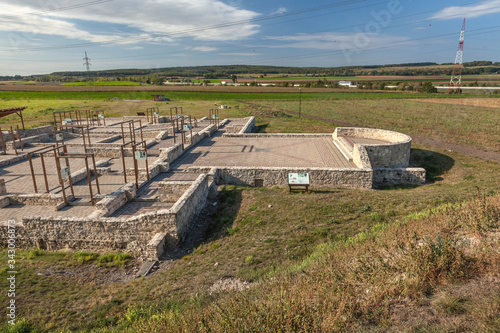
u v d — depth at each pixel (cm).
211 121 3181
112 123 3095
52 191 1266
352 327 403
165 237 924
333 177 1385
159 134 2270
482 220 642
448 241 524
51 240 950
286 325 402
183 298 647
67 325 591
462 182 1462
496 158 1873
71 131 2625
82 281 766
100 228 930
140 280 758
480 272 473
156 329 480
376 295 448
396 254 598
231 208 1161
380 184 1515
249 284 672
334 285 497
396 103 5059
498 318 367
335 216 1018
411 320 400
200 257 856
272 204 1140
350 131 2089
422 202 1092
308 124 3139
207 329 432
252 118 2977
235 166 1479
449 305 409
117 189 1283
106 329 561
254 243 884
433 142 2350
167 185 1177
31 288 714
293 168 1400
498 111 3959
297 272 643
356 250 680
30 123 3131
